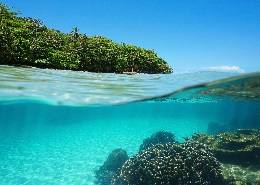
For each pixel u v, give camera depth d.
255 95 16.83
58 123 36.50
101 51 22.31
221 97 17.75
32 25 20.39
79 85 11.85
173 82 12.84
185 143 13.40
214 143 15.70
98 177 15.69
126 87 12.38
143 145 18.33
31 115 22.73
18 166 20.58
